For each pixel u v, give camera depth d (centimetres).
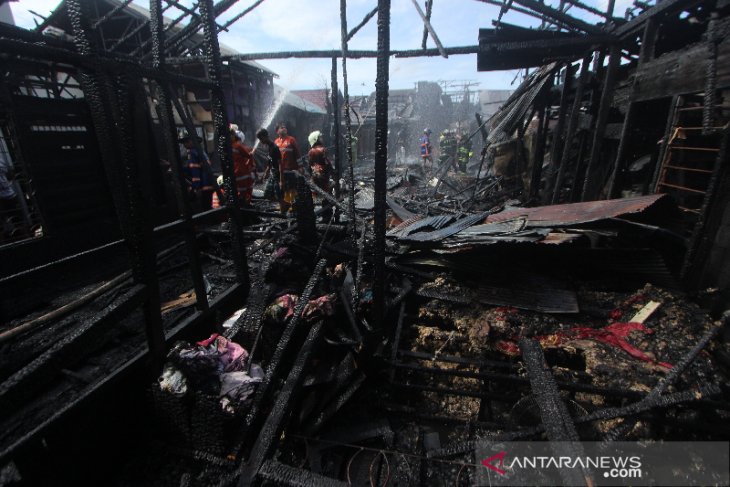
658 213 364
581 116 834
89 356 258
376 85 221
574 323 327
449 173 1527
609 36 514
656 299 332
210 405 218
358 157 2236
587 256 374
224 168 331
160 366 257
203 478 215
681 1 385
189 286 396
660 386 219
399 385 297
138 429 251
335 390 274
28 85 508
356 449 257
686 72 373
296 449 253
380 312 280
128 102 215
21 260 400
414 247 439
